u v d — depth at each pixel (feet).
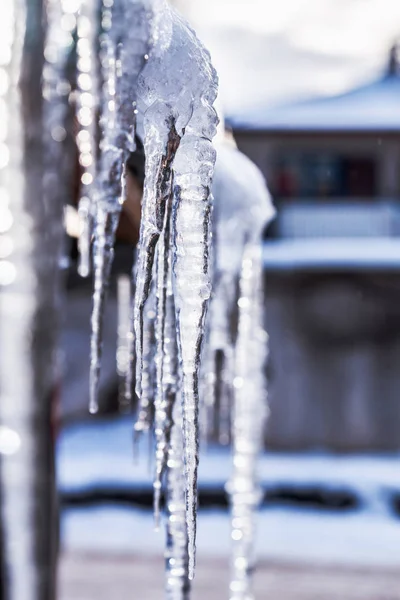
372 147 71.92
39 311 3.42
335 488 50.14
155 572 29.45
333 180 72.59
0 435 3.38
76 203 5.99
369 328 58.90
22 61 3.49
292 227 66.85
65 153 3.61
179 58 4.42
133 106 4.23
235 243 8.51
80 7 4.00
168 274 5.18
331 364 59.47
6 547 3.40
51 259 3.47
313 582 29.12
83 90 4.08
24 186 3.43
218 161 7.93
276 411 59.57
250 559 9.92
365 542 36.40
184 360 4.52
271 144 70.90
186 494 4.40
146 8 4.24
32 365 3.38
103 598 25.90
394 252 58.54
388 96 69.62
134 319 4.45
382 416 59.52
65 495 46.03
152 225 4.42
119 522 38.91
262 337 10.07
